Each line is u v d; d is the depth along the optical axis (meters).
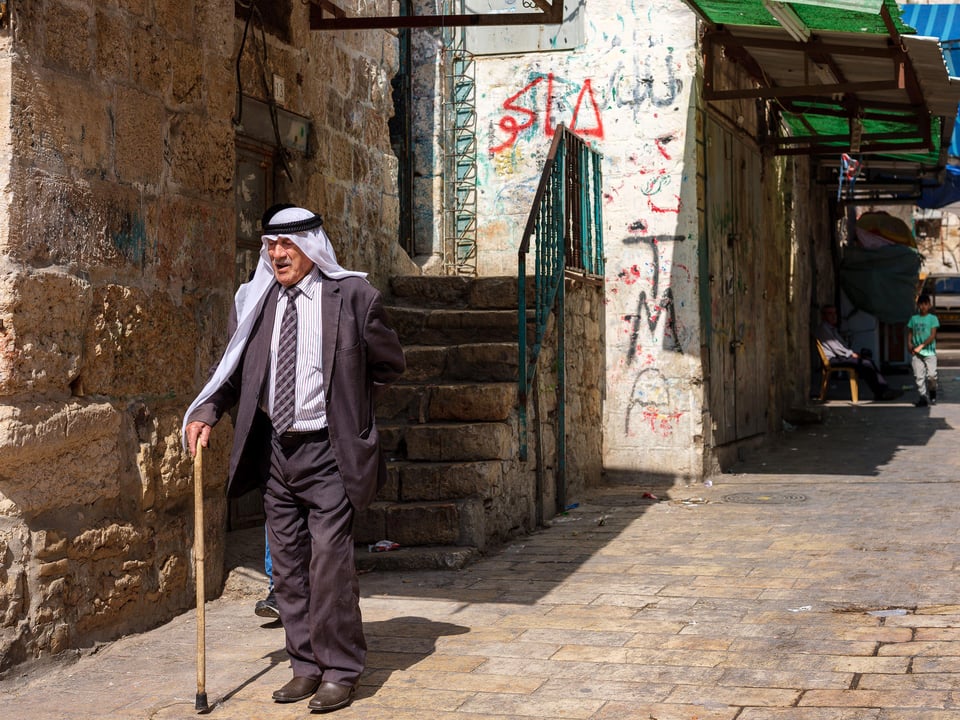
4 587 4.26
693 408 10.09
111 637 4.89
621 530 7.72
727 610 5.26
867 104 10.81
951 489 8.99
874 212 22.66
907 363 21.98
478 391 7.65
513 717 3.85
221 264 5.80
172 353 5.36
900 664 4.25
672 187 10.23
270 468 4.20
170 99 5.38
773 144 12.70
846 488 9.34
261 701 4.11
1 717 3.96
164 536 5.29
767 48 9.56
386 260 9.75
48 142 4.52
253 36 7.31
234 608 5.57
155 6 5.25
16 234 4.34
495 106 11.18
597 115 10.59
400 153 11.42
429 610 5.51
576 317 9.45
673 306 10.20
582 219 9.83
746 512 8.27
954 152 15.57
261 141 7.45
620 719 3.78
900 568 6.04
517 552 7.02
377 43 9.52
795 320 15.56
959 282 35.97
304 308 4.17
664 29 10.32
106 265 4.87
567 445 9.10
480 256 11.31
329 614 4.05
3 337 4.28
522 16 6.79
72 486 4.64
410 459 7.48
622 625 5.06
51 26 4.54
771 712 3.77
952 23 13.84
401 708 3.99
